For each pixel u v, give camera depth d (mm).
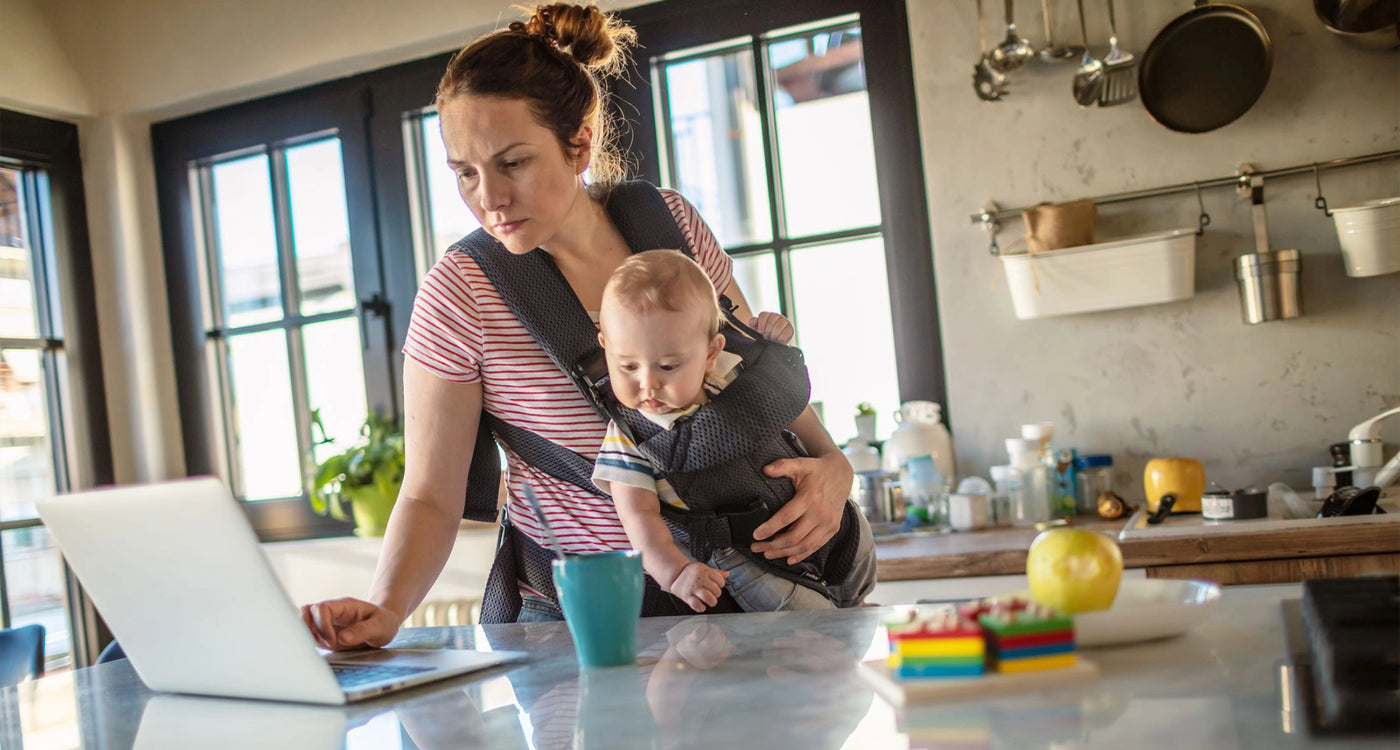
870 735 602
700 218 1414
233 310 3207
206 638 863
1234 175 2311
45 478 2984
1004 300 2469
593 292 1291
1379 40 2223
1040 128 2434
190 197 3182
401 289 2973
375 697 818
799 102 2701
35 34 2998
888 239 2586
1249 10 2277
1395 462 2020
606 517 1241
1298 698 599
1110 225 2404
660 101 2783
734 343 1280
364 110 2982
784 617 1005
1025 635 680
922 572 1980
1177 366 2361
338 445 3053
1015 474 2291
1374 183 2236
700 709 695
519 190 1146
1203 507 2004
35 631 1891
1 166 2971
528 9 1354
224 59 3012
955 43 2484
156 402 3150
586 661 865
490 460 1316
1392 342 2230
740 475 1200
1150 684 653
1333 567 1773
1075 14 2393
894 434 2486
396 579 1168
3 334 2914
